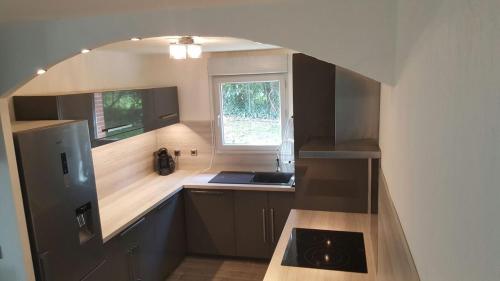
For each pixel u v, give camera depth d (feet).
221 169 14.47
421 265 3.29
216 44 10.96
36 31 5.93
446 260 2.48
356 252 7.78
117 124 10.55
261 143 14.02
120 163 12.38
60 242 7.29
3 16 5.36
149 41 9.50
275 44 4.98
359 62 4.72
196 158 14.65
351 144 7.73
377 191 7.64
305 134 10.13
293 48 4.91
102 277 8.66
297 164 10.26
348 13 4.66
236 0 4.75
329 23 4.74
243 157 14.16
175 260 12.50
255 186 12.16
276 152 13.78
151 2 4.79
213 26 5.21
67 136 7.45
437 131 2.74
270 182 13.43
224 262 12.99
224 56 13.64
